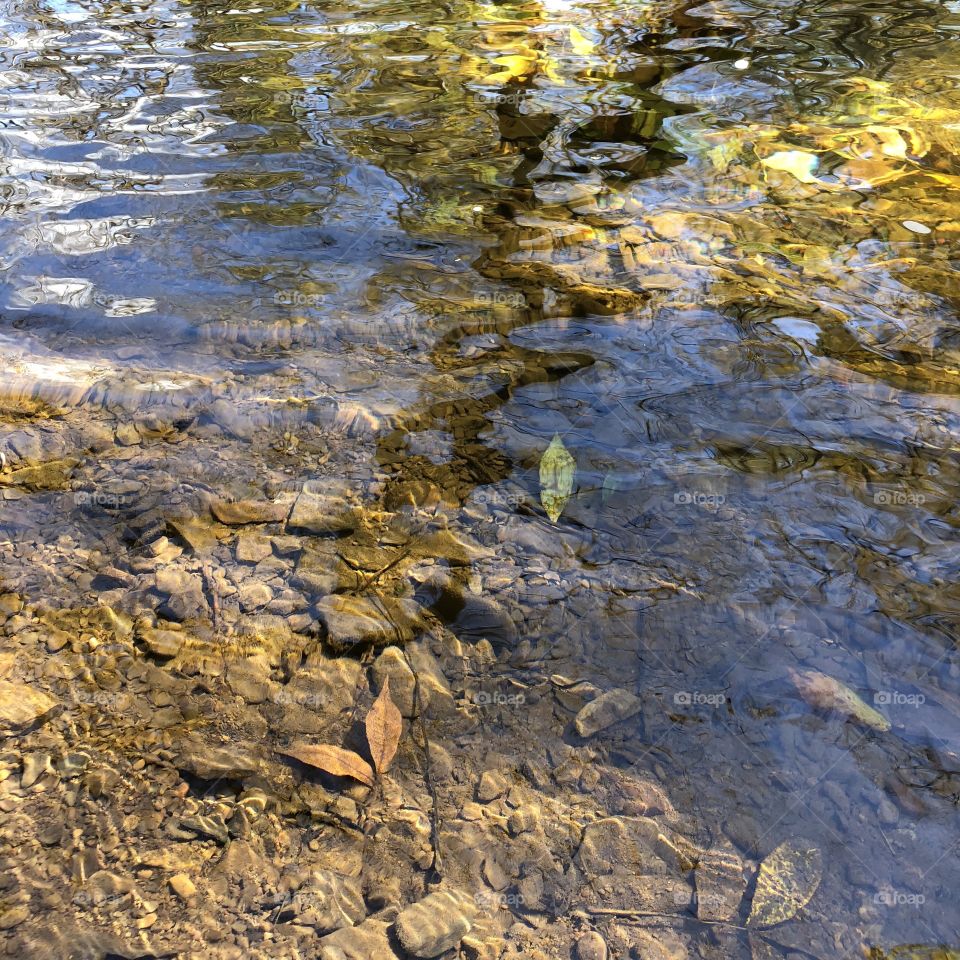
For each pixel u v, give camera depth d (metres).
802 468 2.12
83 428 2.34
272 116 3.89
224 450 2.28
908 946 1.36
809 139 3.57
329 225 3.11
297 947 1.38
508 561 1.98
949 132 3.58
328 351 2.58
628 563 1.95
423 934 1.40
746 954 1.37
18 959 1.35
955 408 2.27
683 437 2.23
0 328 2.64
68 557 2.02
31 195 3.28
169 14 5.23
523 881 1.48
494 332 2.62
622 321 2.63
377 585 1.94
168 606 1.92
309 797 1.60
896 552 1.92
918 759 1.58
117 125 3.80
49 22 5.07
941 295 2.66
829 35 4.69
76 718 1.71
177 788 1.61
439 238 3.04
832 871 1.45
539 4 5.30
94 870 1.48
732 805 1.55
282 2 5.41
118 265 2.91
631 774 1.61
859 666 1.72
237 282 2.84
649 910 1.43
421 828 1.55
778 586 1.88
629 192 3.26
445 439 2.28
